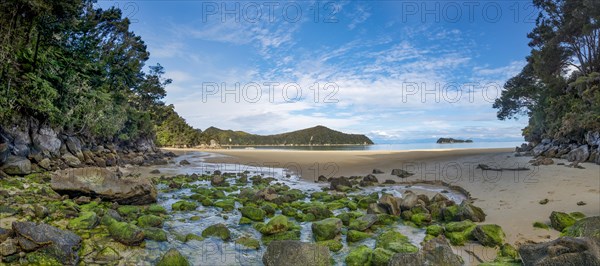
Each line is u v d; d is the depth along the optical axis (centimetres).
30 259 671
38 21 2023
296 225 1094
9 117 1759
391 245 820
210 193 1667
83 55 2705
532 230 922
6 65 1714
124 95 3816
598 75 2783
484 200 1352
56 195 1229
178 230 1025
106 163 2744
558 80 3641
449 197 1559
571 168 1888
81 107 2580
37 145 1962
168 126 10356
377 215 1136
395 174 2391
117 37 4053
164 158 4166
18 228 707
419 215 1134
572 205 1115
